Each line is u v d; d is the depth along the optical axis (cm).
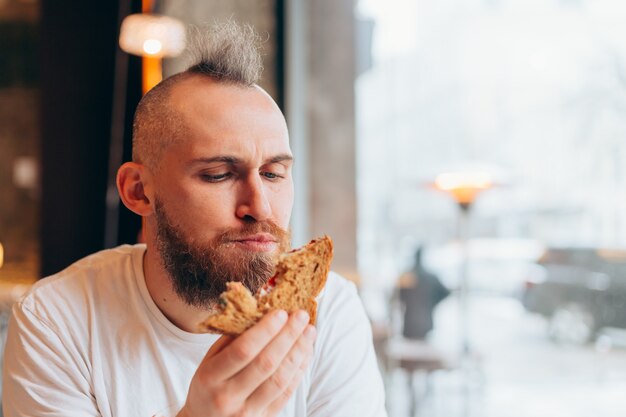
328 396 142
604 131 436
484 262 457
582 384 437
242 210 120
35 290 139
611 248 434
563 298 441
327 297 149
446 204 471
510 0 454
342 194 507
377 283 480
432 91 479
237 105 120
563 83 443
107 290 138
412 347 466
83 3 524
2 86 561
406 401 459
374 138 503
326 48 512
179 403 134
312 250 107
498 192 455
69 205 529
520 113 452
